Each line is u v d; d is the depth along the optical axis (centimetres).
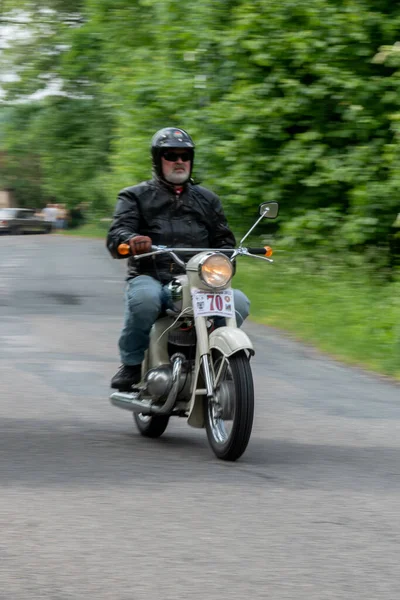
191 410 888
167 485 773
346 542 638
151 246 879
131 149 2658
